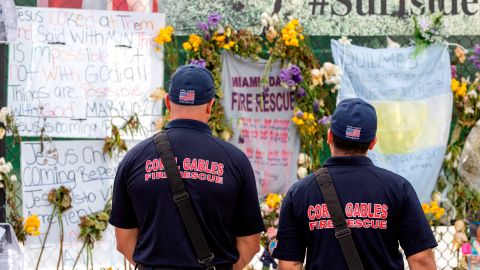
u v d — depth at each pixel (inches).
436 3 302.0
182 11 294.4
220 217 181.5
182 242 177.5
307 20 298.0
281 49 290.7
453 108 304.0
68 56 286.5
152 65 291.9
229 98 295.0
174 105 189.5
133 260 184.9
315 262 179.5
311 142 294.7
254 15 295.6
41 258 282.5
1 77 280.8
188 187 179.0
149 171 180.9
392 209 178.1
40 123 283.7
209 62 291.4
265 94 295.9
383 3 301.1
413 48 300.8
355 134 182.2
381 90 299.1
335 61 296.2
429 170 299.9
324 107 295.9
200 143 184.1
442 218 301.9
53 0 287.7
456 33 302.8
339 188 179.9
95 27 288.5
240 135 295.4
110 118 288.7
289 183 297.6
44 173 283.4
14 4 282.5
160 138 184.7
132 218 189.3
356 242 176.1
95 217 285.7
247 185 186.9
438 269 303.1
